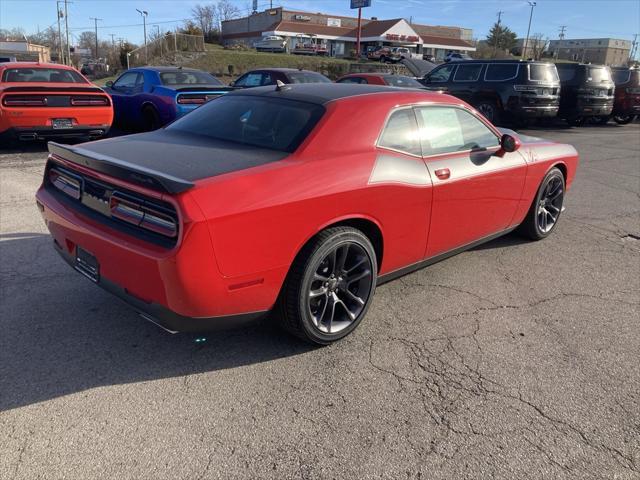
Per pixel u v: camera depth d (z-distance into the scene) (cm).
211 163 283
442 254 399
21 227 509
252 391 276
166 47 4856
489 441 245
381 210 321
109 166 265
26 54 6819
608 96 1598
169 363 298
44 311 349
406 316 364
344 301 328
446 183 365
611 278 446
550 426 256
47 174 344
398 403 269
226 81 3966
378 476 221
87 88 867
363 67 3184
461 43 7875
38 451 228
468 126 406
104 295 375
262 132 327
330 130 313
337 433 246
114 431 242
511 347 328
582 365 311
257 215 257
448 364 306
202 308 256
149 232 257
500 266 464
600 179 866
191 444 236
